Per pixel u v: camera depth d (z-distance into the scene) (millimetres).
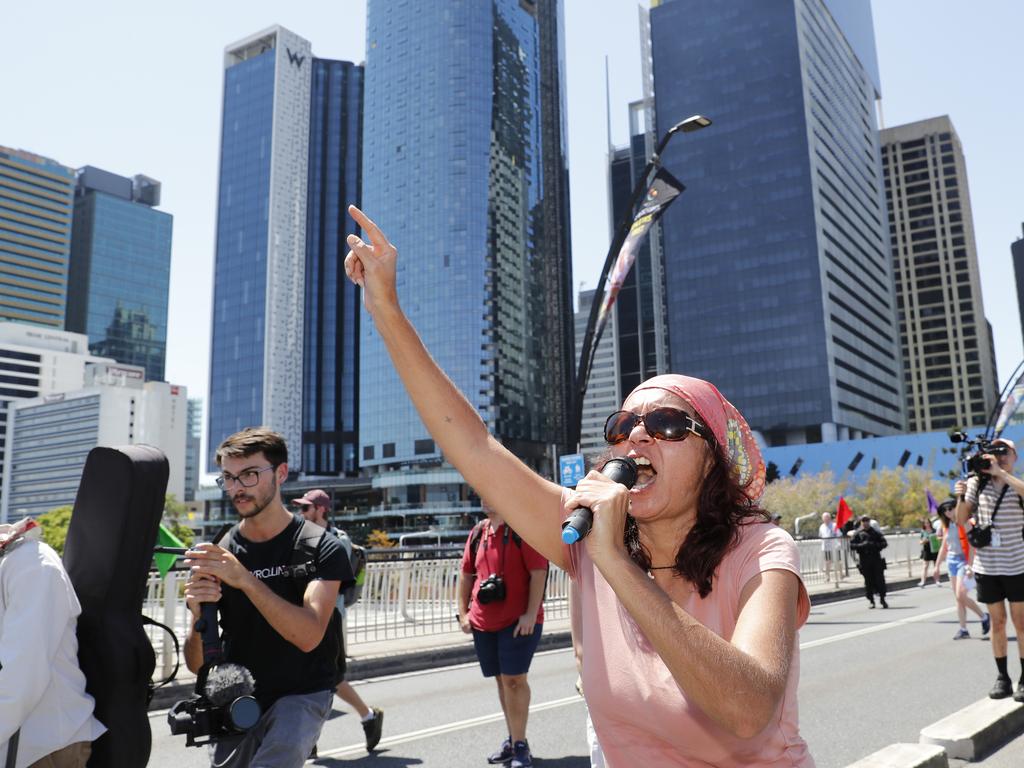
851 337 145625
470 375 148875
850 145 162625
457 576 13734
